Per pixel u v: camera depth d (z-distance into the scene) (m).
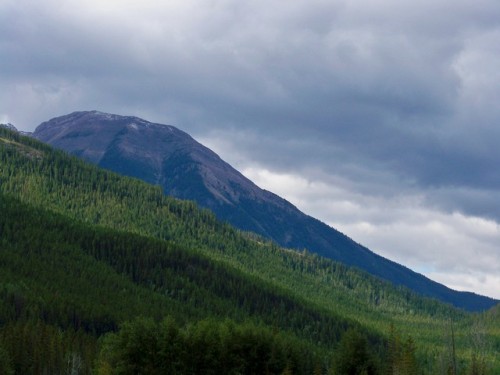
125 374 149.50
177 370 151.00
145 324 152.75
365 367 153.62
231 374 154.75
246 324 165.00
